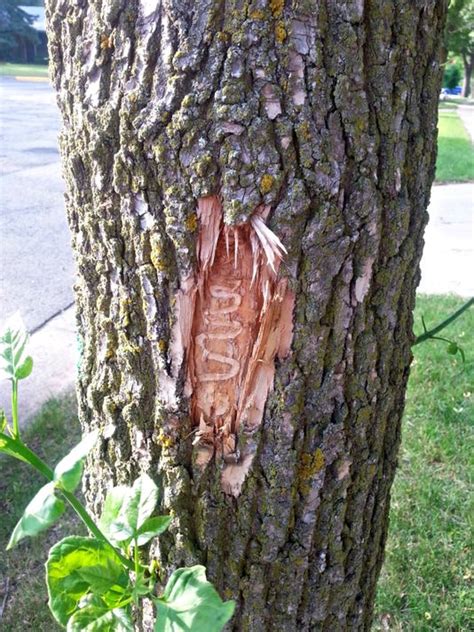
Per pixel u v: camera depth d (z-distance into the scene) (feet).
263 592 4.09
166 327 3.53
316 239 3.28
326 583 4.22
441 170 35.27
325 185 3.20
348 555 4.26
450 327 14.39
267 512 3.84
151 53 3.10
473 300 5.42
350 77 3.13
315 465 3.80
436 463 9.71
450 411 10.94
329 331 3.54
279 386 3.57
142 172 3.27
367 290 3.56
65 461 2.58
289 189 3.17
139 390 3.76
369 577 4.65
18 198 25.03
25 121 44.11
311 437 3.75
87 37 3.31
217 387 3.61
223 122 3.07
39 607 7.42
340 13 3.05
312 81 3.07
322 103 3.11
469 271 19.35
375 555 4.63
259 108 3.06
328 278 3.40
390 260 3.58
